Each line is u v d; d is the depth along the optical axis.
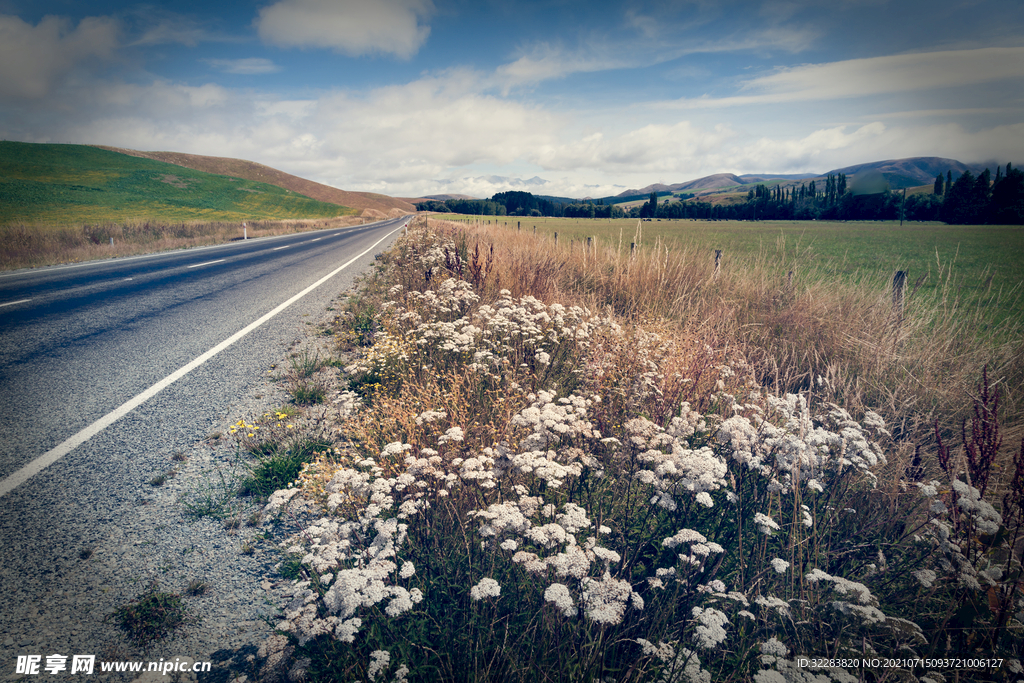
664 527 2.16
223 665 1.69
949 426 3.32
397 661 1.62
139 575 2.06
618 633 1.69
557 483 1.95
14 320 6.21
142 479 2.76
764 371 4.34
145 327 5.93
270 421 3.53
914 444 2.88
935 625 1.82
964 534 1.89
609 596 1.50
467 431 2.79
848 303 5.48
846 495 2.48
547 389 3.59
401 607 1.49
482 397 3.37
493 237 11.94
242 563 2.18
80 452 3.00
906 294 5.44
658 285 6.90
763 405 3.12
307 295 8.30
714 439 2.78
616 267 7.61
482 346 4.30
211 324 6.16
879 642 1.68
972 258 22.20
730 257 8.63
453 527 2.16
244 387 4.14
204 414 3.60
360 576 1.51
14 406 3.63
